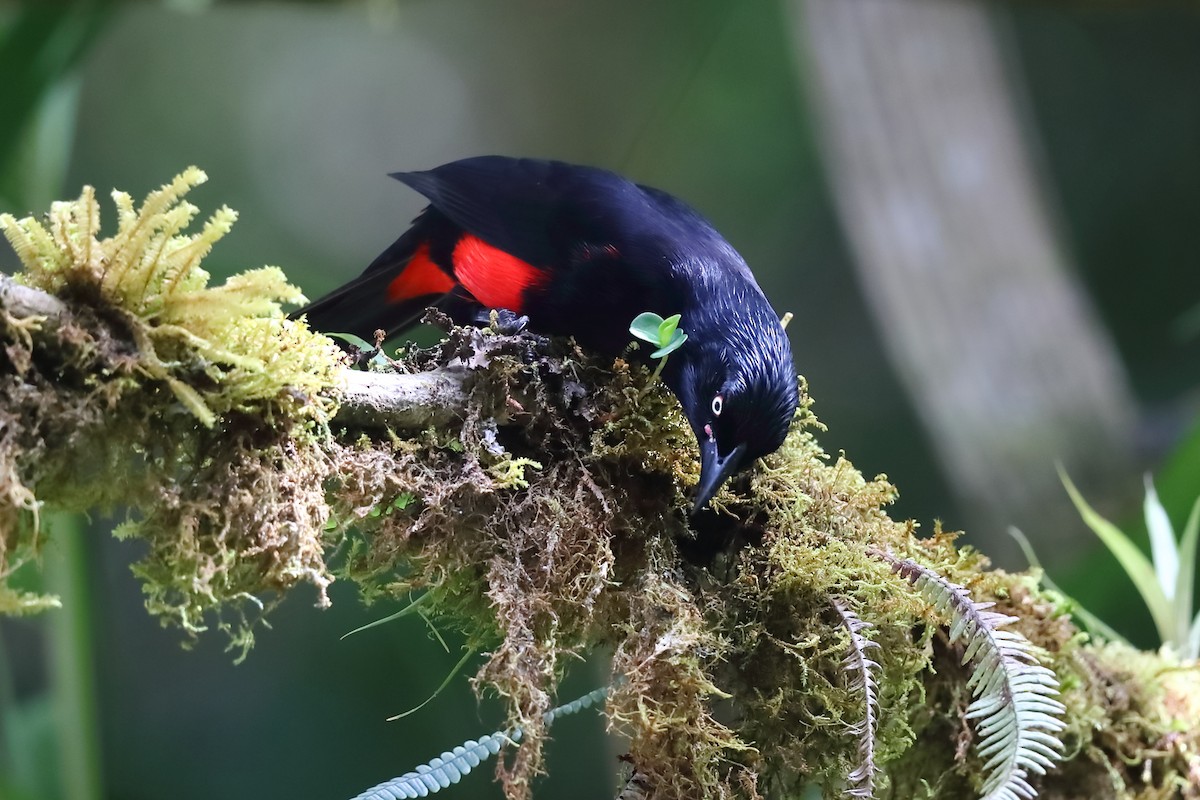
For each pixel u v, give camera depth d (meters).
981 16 15.00
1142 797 5.51
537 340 5.02
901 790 5.52
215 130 23.14
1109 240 23.08
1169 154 22.88
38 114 8.36
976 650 4.42
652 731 4.35
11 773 7.89
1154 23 22.44
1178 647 6.12
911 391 15.10
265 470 3.92
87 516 3.86
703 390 5.55
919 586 4.64
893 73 14.62
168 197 3.61
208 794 14.00
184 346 3.76
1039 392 14.08
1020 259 14.36
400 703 13.47
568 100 23.36
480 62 23.73
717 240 6.50
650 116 21.59
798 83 21.81
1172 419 14.48
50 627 7.53
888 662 4.73
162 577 3.88
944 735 5.39
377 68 23.81
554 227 6.36
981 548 14.54
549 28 23.25
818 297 22.91
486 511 4.49
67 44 8.41
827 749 4.75
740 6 21.66
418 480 4.37
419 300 7.48
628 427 4.85
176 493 3.80
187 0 10.18
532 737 4.14
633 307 6.22
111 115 22.52
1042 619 5.38
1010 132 14.87
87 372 3.63
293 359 3.96
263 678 14.42
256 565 3.96
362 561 4.46
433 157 24.34
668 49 22.55
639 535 4.83
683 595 4.59
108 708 14.07
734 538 5.01
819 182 22.38
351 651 14.09
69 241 3.58
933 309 14.41
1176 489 8.46
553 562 4.51
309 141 23.83
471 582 4.63
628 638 4.54
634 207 6.43
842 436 21.80
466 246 6.78
